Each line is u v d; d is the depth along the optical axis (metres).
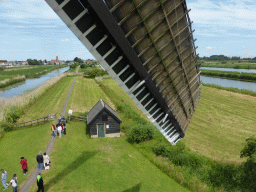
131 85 7.01
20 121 27.05
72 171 14.56
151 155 19.30
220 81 86.12
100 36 5.57
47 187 12.26
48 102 37.72
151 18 5.99
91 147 19.84
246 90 54.62
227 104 43.53
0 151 17.88
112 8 5.19
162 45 6.72
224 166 17.02
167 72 7.46
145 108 8.05
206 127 29.45
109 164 16.77
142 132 22.02
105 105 23.64
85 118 28.11
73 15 4.90
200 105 42.47
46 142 18.84
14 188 11.43
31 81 86.25
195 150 21.69
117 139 22.59
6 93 55.53
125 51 5.76
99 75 86.19
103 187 13.26
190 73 8.93
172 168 17.02
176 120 9.34
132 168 16.70
